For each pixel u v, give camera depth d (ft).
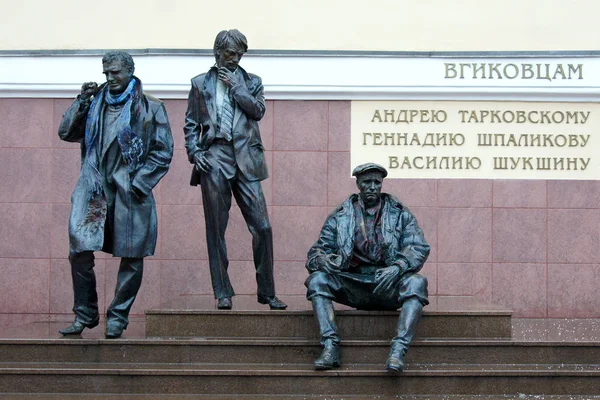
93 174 34.47
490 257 46.50
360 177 35.50
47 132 46.96
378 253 35.17
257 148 36.55
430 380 31.60
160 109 35.42
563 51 47.14
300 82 46.98
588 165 46.85
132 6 47.70
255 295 45.42
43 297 46.47
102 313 46.01
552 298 46.37
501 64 47.14
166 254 46.42
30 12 47.75
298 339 34.19
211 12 47.65
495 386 31.65
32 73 47.09
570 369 32.22
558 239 46.60
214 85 36.37
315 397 31.27
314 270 34.50
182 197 46.50
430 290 46.34
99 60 47.29
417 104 47.11
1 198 46.75
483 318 34.76
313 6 47.78
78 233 34.04
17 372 31.60
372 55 47.14
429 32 47.55
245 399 31.09
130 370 31.55
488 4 47.62
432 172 46.78
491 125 47.01
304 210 46.75
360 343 32.99
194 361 33.19
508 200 46.70
